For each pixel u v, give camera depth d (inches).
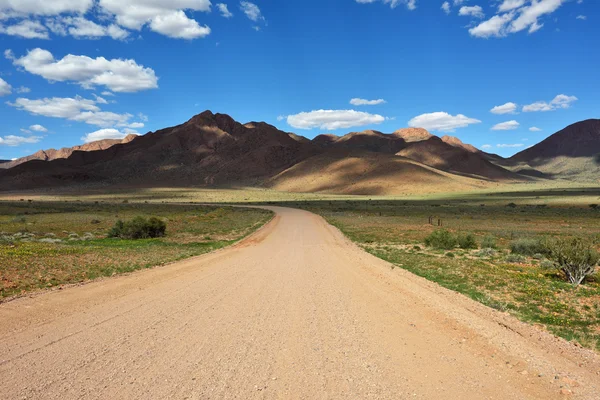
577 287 506.9
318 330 281.7
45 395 177.8
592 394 183.9
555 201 4180.6
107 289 430.9
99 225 1732.3
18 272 534.9
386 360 224.4
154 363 216.7
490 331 280.8
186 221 1914.4
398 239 1165.1
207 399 175.0
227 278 506.0
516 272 626.8
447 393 183.3
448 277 570.3
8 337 262.5
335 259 700.7
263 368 210.8
